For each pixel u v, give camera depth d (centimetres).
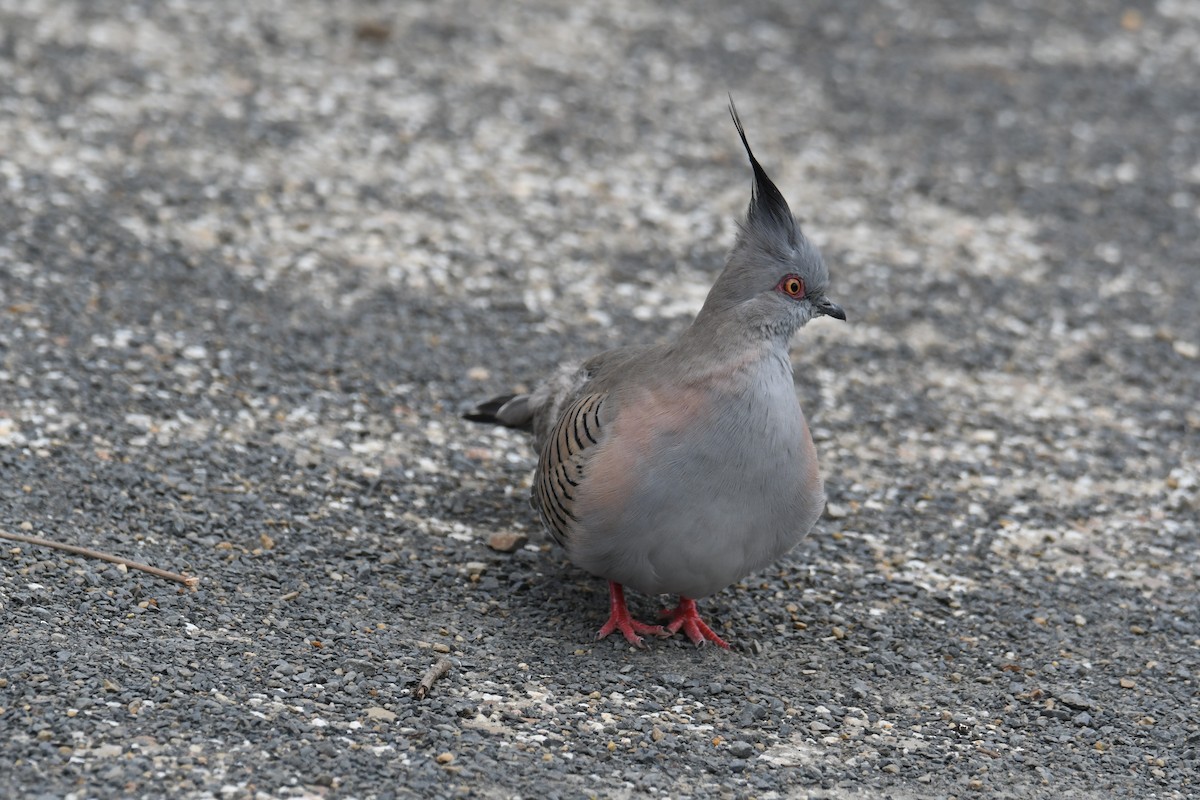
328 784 768
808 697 948
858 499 1247
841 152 1969
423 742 826
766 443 913
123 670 848
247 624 936
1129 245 1795
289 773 773
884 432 1367
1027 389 1468
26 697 801
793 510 941
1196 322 1622
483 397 1347
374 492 1162
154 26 2012
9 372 1217
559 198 1756
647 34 2266
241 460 1165
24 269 1401
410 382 1354
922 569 1144
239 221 1580
